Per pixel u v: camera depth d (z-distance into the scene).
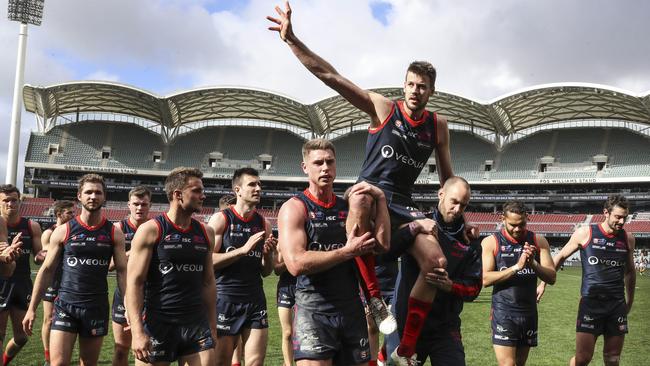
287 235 3.95
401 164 4.81
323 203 4.13
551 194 53.97
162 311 4.78
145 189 8.68
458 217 4.60
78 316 6.14
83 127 58.09
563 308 16.77
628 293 7.14
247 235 6.79
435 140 4.92
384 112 4.83
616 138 54.97
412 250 4.36
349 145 61.06
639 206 53.59
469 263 4.61
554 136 57.25
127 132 59.09
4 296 7.43
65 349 6.04
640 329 12.27
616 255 6.84
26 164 53.66
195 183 4.87
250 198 6.76
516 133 58.91
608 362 6.91
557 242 54.28
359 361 4.10
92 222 6.36
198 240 4.96
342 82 4.70
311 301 4.04
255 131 61.88
